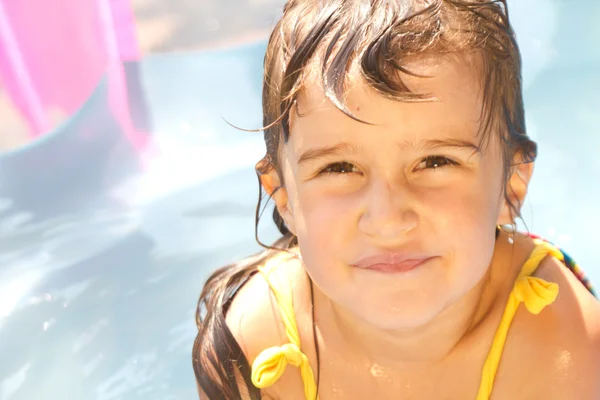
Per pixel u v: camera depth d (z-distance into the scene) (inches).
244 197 104.8
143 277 91.8
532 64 131.0
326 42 50.4
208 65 131.3
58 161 112.2
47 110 117.0
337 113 48.5
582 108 120.0
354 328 57.6
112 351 82.4
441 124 48.1
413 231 49.0
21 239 98.3
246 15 141.4
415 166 49.0
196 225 100.1
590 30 134.4
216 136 117.7
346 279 51.2
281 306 61.9
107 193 106.6
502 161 53.6
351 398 59.5
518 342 57.3
